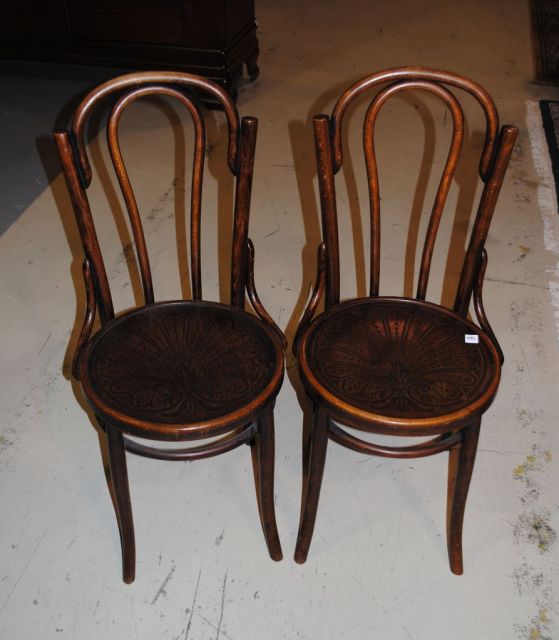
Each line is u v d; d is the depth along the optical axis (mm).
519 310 2170
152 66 3223
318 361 1318
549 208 2695
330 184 1348
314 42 4234
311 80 3729
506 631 1372
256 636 1359
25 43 3262
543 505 1606
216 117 3271
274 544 1466
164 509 1585
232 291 1471
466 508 1594
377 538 1536
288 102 3477
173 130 3158
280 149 3051
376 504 1607
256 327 1410
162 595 1423
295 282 2275
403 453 1322
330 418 1303
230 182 2797
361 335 1385
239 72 3359
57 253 2387
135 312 1441
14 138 3096
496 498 1619
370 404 1229
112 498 1606
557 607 1412
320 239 2498
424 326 1414
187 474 1665
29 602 1403
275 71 3816
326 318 1424
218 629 1369
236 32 3268
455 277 2328
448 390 1265
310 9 4773
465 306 1473
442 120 3334
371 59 4027
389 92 1339
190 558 1489
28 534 1525
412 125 3277
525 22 4664
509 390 1891
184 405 1229
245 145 1301
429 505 1607
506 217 2629
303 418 1812
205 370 1307
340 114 1326
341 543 1524
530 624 1384
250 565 1479
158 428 1187
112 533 1536
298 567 1478
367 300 1479
